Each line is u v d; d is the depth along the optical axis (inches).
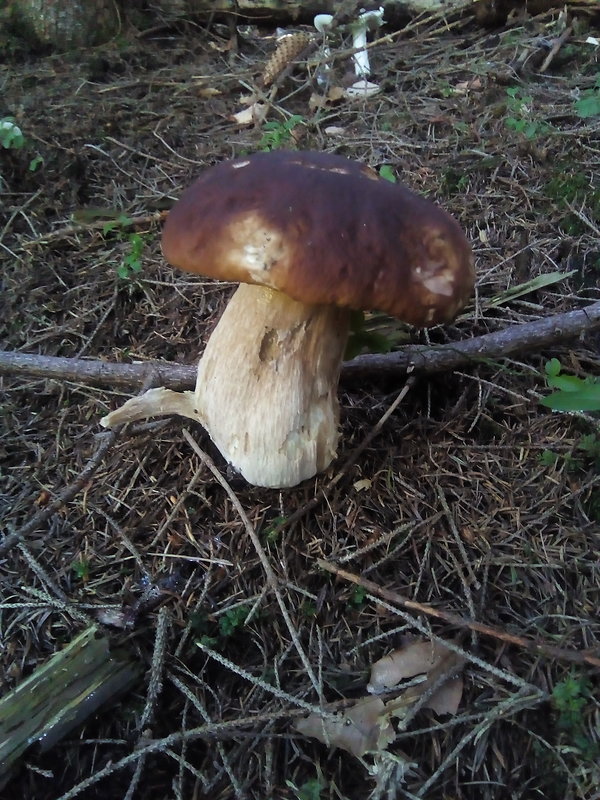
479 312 14.6
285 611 10.4
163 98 23.2
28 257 16.9
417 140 19.9
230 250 8.6
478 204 17.1
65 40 25.5
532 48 23.6
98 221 17.8
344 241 8.4
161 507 12.2
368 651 10.5
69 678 9.7
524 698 9.2
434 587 10.9
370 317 13.5
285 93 23.9
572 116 19.3
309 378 10.5
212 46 27.6
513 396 13.1
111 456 12.8
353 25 26.1
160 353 14.8
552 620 10.3
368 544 11.3
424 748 9.5
